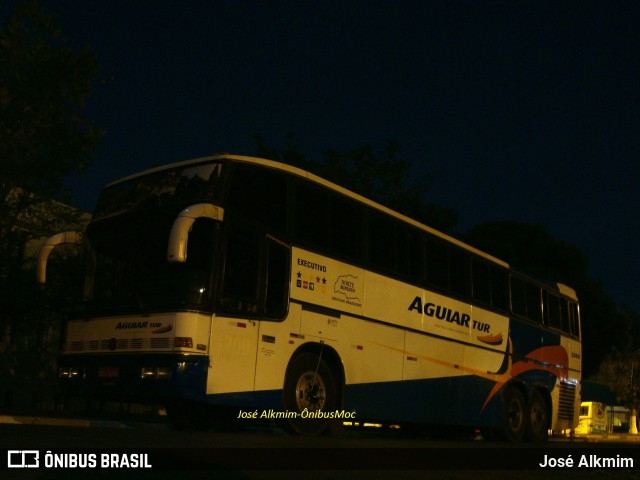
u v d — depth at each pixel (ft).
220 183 36.27
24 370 84.23
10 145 60.13
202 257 35.04
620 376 167.73
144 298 35.70
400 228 48.34
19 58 62.80
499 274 59.26
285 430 39.45
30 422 51.06
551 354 64.90
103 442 28.27
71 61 62.18
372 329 44.19
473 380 53.67
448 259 53.01
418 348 48.11
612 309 117.70
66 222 69.77
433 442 48.03
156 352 34.40
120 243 38.06
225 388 34.83
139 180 39.19
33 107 62.18
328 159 101.30
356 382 42.55
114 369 35.60
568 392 67.26
